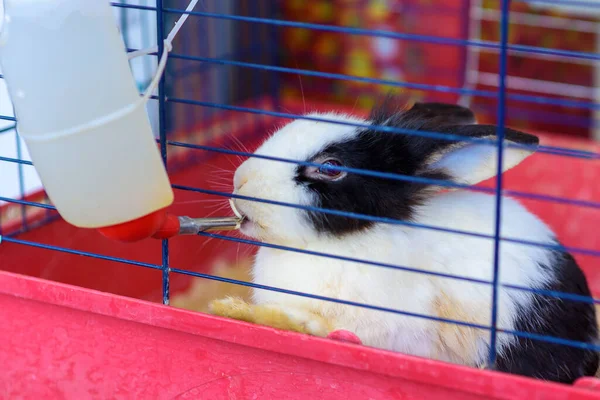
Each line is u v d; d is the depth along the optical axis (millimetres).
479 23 3311
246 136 2875
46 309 1379
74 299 1343
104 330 1354
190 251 2334
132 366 1358
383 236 1544
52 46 1080
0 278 1384
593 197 2645
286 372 1274
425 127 1600
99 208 1160
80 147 1120
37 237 2074
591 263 2559
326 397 1265
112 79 1115
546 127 3383
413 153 1538
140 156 1156
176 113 2703
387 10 3209
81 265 2141
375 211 1529
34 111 1111
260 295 1637
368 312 1547
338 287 1542
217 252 2379
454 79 3219
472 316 1592
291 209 1522
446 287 1586
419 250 1566
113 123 1120
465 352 1615
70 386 1412
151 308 1305
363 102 3305
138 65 2535
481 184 2723
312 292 1546
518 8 3338
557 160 2658
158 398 1359
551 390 1135
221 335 1277
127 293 2230
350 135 1550
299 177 1521
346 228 1526
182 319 1292
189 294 2322
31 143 1144
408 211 1565
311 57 3312
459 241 1595
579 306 1648
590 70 3355
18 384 1445
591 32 3363
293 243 1571
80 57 1090
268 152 1556
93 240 2168
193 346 1311
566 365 1608
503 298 1574
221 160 2600
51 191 1178
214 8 2822
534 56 3367
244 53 3012
